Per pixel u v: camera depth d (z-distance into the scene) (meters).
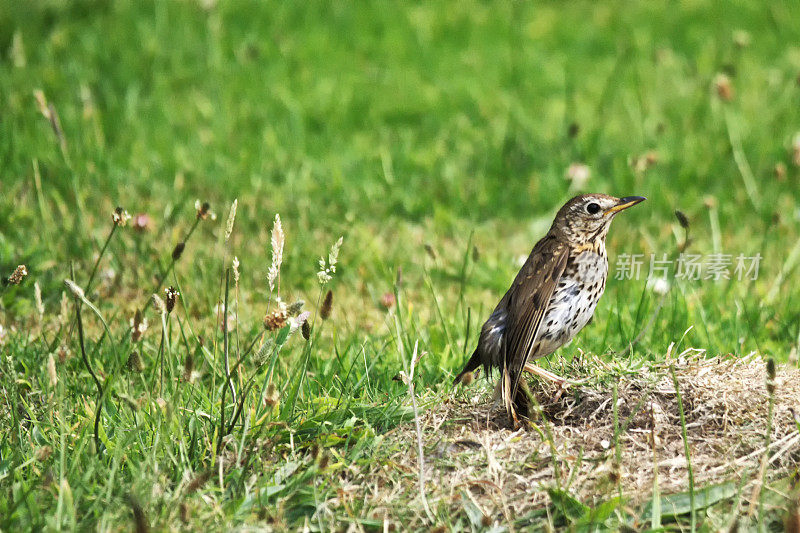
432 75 19.08
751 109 17.17
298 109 17.02
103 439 7.54
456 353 9.64
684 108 17.23
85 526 6.43
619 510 6.57
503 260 12.77
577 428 7.65
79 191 13.34
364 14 21.92
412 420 7.82
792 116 16.81
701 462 7.12
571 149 15.52
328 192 14.31
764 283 12.05
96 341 9.98
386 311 11.09
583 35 21.28
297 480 6.98
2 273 11.02
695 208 13.91
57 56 18.56
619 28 21.64
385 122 17.25
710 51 20.08
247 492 6.85
